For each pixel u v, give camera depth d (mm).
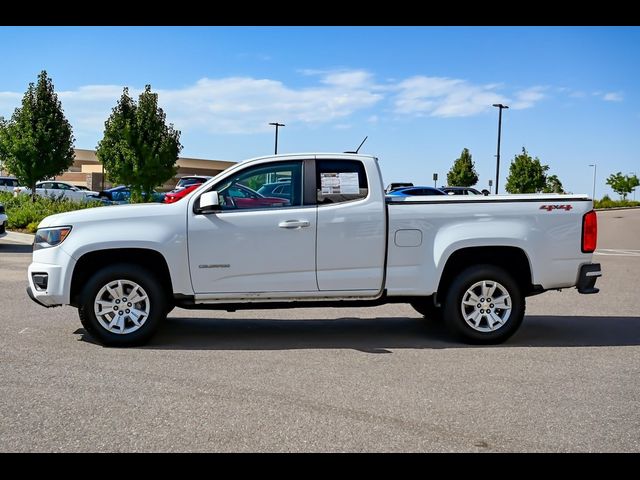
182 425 4816
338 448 4434
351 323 8711
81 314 7078
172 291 7199
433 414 5102
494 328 7414
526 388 5789
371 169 7406
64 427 4758
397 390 5691
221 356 6812
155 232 7105
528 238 7371
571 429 4820
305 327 8414
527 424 4910
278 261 7219
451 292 7383
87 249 7051
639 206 76375
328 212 7262
